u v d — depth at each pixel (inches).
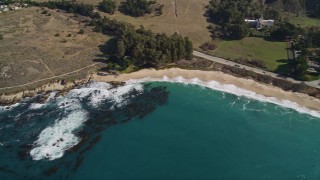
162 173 5221.5
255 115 6569.9
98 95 6870.1
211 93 7106.3
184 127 6176.2
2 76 7194.9
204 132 6092.5
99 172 5187.0
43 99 6742.1
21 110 6461.6
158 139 5871.1
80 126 6067.9
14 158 5408.5
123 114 6402.6
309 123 6427.2
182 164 5413.4
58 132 5920.3
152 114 6432.1
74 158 5413.4
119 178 5093.5
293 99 6963.6
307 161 5625.0
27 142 5713.6
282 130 6250.0
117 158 5452.8
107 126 6087.6
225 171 5339.6
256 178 5255.9
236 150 5757.9
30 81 7126.0
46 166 5270.7
